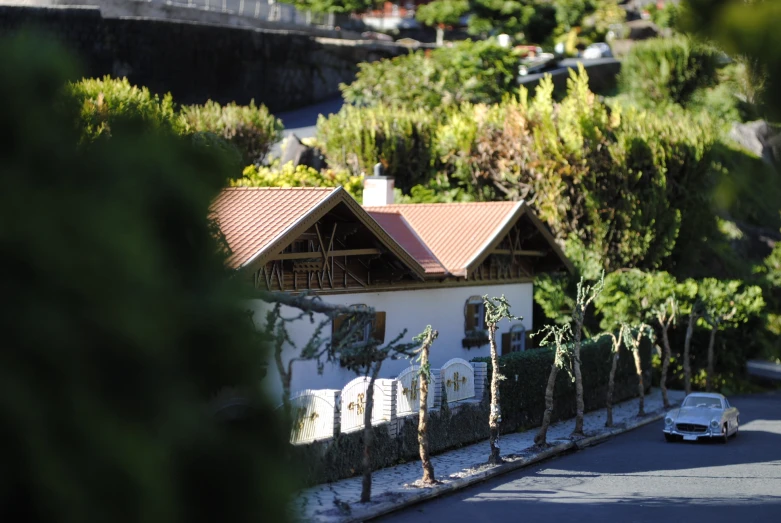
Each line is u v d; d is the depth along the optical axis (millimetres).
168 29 59844
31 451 5562
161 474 6242
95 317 5918
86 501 5762
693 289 43031
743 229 61156
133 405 6258
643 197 44938
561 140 44688
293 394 19547
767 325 52312
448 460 24312
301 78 68812
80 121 6633
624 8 97938
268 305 23141
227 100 63938
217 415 7168
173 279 6980
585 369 35188
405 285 29359
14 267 5762
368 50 73125
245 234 23531
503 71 64250
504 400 29078
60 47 6297
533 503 19828
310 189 25656
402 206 36562
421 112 51844
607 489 21672
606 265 44375
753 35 5305
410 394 24469
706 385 44531
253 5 77250
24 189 5918
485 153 47125
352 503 18375
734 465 25562
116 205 6270
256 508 7102
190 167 7352
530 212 35344
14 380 5586
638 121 46031
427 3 101375
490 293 34500
